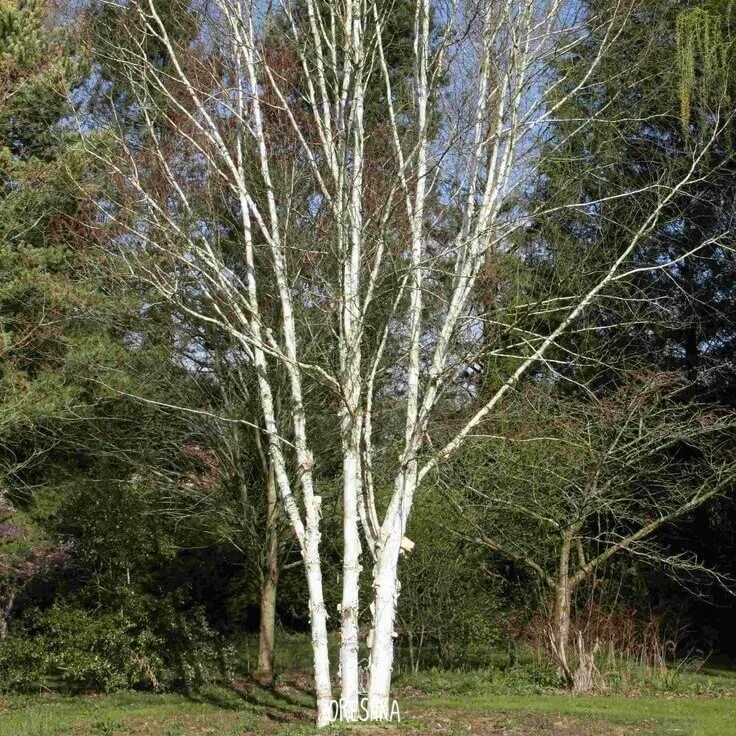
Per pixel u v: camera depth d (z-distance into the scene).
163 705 13.41
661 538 18.25
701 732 9.22
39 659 14.18
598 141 14.20
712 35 14.17
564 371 16.23
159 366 15.17
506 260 13.15
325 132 10.66
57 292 13.62
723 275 16.91
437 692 13.51
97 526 14.59
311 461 10.15
